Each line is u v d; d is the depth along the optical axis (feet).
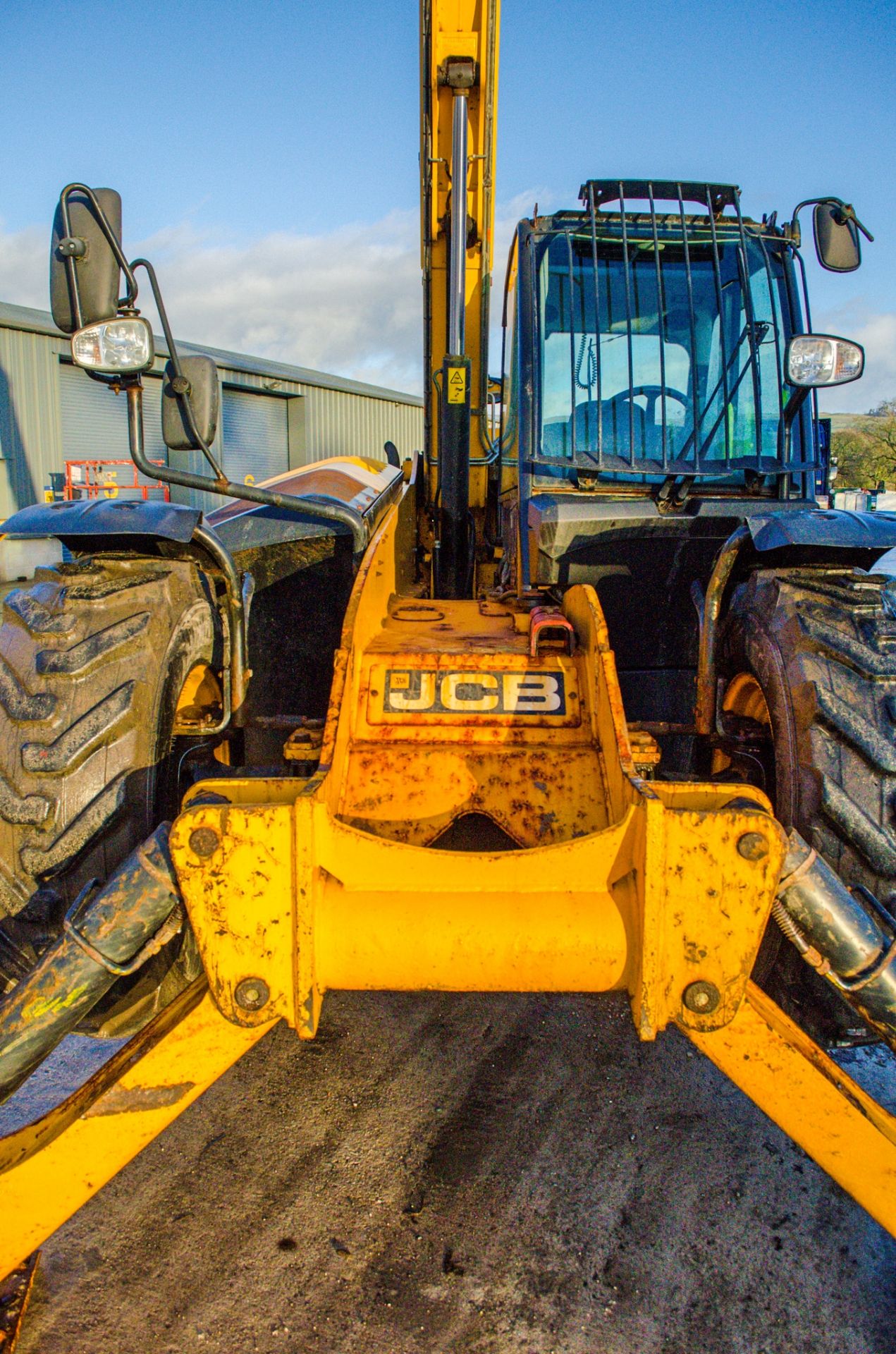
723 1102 8.02
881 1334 5.64
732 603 8.55
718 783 5.54
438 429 13.53
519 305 11.02
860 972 5.26
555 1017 9.42
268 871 5.00
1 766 6.79
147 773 6.98
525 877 5.31
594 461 10.54
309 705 11.48
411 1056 8.71
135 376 7.45
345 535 11.10
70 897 6.67
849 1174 4.89
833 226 10.06
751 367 10.90
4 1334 5.50
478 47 12.74
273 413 86.02
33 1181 4.91
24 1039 5.14
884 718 6.74
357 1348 5.48
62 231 7.00
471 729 7.36
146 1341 5.52
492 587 13.74
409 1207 6.70
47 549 36.78
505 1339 5.56
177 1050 5.22
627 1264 6.17
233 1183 6.95
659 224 10.96
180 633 7.70
